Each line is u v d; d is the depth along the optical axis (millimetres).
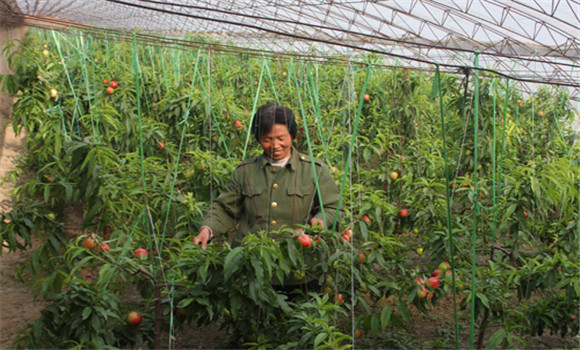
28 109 4156
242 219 2572
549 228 3463
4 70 4680
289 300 2586
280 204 2465
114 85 4711
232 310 2078
